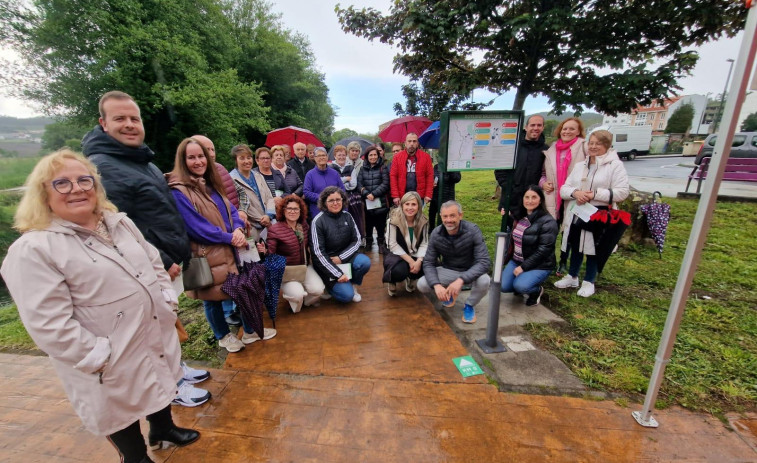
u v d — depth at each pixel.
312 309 3.37
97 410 1.38
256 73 22.34
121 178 1.85
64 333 1.24
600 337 2.72
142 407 1.50
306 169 5.43
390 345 2.70
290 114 24.22
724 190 9.12
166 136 14.59
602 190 3.10
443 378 2.29
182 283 2.22
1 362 2.65
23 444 1.86
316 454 1.74
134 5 12.31
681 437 1.79
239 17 21.72
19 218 1.28
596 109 4.93
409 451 1.75
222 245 2.44
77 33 11.88
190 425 1.94
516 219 3.84
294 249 3.20
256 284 2.52
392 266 3.39
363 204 5.14
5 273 1.24
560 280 3.76
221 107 15.04
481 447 1.76
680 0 4.05
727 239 5.22
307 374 2.37
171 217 2.04
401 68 6.46
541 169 3.78
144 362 1.50
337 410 2.03
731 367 2.33
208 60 16.81
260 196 3.82
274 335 2.88
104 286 1.36
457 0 4.95
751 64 1.31
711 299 3.38
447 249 3.12
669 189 9.79
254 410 2.05
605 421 1.91
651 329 2.79
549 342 2.69
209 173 2.51
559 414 1.96
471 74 5.67
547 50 5.02
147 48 12.45
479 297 3.04
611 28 4.58
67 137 13.28
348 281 3.37
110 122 1.85
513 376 2.30
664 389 2.14
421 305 3.39
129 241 1.55
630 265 4.25
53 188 1.26
